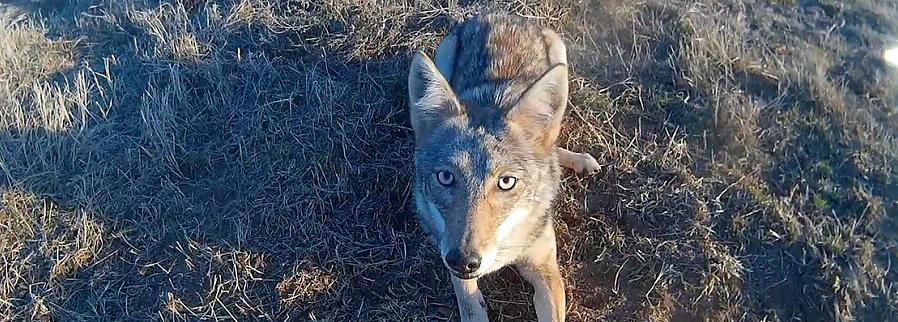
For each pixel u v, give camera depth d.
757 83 0.93
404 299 0.77
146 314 0.76
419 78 0.67
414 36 1.01
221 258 0.78
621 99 0.92
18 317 0.76
